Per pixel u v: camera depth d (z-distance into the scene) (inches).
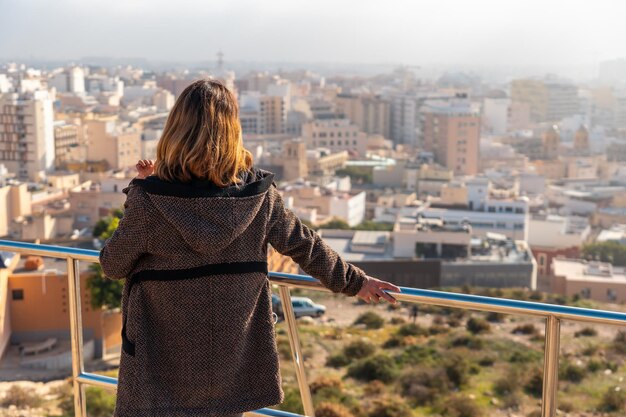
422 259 2669.8
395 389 712.4
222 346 94.2
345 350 782.5
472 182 4227.4
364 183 5999.0
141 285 94.4
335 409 652.1
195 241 90.0
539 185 5866.1
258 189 94.6
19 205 3277.6
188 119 91.7
